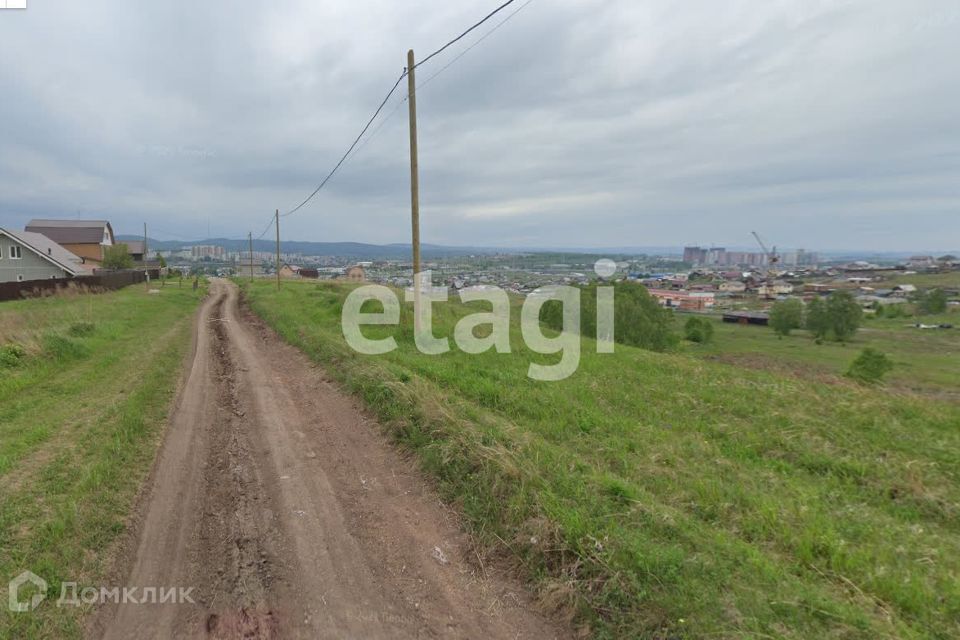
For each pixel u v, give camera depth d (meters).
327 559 3.74
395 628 3.05
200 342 14.05
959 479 4.56
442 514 4.42
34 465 5.11
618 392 7.52
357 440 6.23
